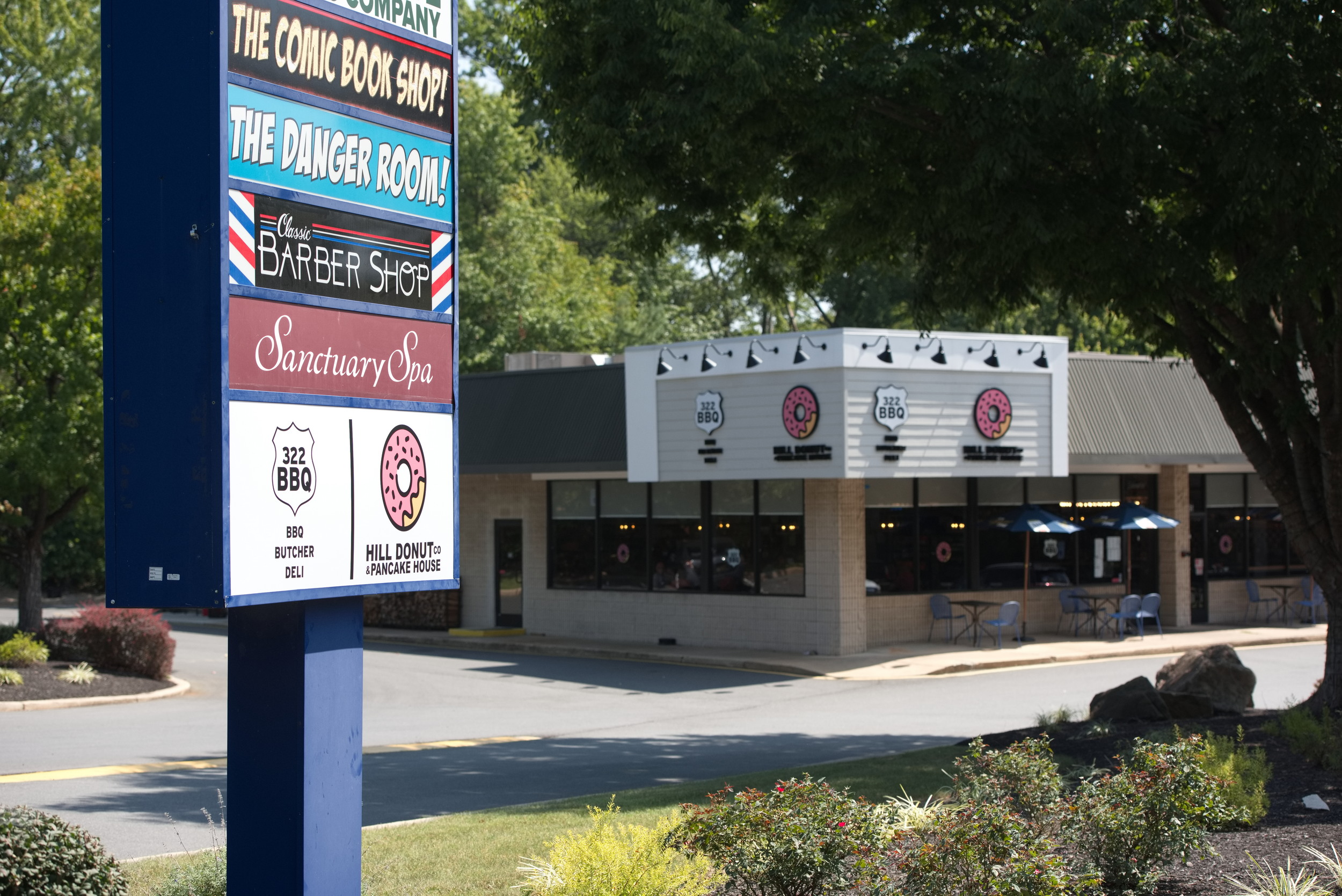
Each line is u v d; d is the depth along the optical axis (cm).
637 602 2780
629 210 1684
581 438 2719
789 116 1384
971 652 2464
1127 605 2658
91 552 4644
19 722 1755
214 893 719
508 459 2812
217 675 2419
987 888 593
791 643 2531
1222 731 1252
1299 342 1512
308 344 591
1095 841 684
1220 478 3039
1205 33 1320
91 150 4812
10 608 4359
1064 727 1388
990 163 1262
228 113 554
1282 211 1242
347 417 611
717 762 1389
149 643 2214
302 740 584
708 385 2489
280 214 579
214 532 547
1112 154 1286
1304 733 1096
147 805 1128
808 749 1480
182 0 557
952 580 2648
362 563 616
